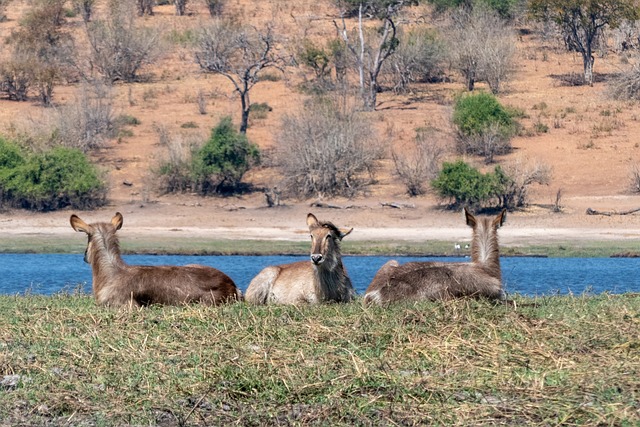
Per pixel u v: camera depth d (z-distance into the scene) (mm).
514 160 59906
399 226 51125
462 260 41562
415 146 64062
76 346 12172
